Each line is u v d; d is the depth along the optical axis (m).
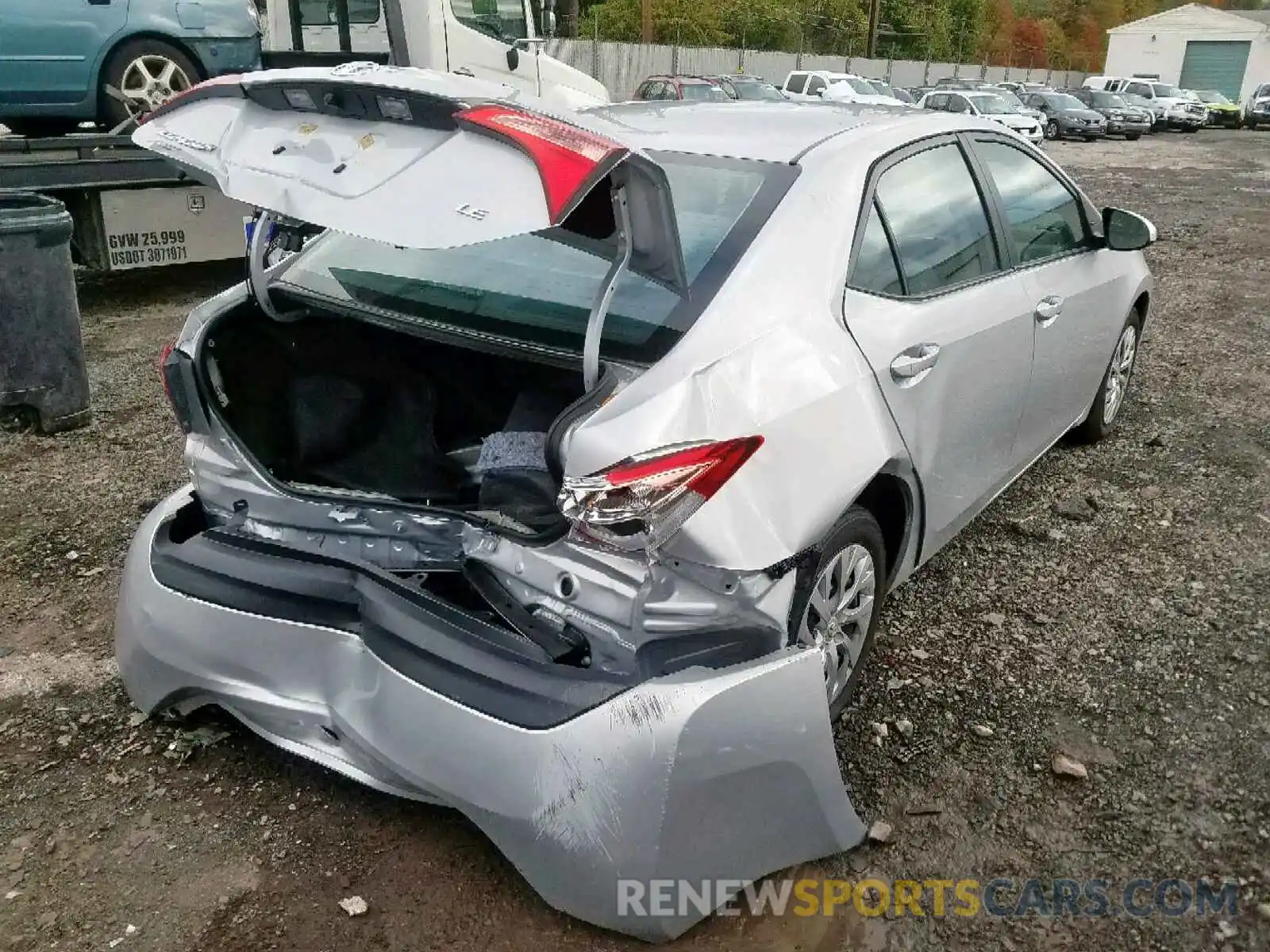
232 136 2.37
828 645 2.76
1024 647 3.37
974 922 2.33
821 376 2.49
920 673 3.22
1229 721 3.00
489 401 3.02
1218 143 29.61
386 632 2.34
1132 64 52.31
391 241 1.94
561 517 2.38
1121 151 25.47
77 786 2.72
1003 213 3.62
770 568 2.24
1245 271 9.70
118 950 2.23
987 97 25.05
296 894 2.38
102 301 8.02
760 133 3.07
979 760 2.83
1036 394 3.85
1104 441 5.14
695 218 2.67
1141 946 2.27
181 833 2.56
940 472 3.16
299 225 2.82
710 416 2.21
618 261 2.19
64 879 2.42
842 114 3.35
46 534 4.11
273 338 2.99
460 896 2.38
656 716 2.07
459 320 2.65
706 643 2.23
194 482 2.86
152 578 2.69
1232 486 4.61
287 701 2.47
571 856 2.10
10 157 6.68
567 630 2.30
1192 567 3.90
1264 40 48.44
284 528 2.69
